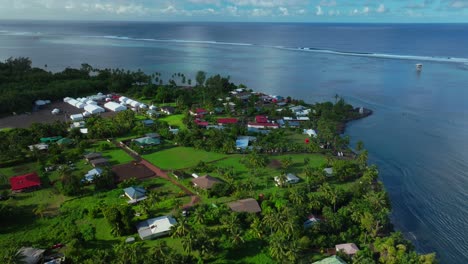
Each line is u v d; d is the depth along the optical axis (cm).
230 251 7350
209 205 8862
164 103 19425
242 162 11750
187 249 6956
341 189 9519
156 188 9962
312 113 17350
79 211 8669
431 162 12556
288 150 12900
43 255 7038
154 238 7731
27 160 11644
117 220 7769
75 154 11812
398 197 10250
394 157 12962
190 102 18850
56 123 14538
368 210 8300
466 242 8356
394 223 8988
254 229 7800
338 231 8038
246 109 17988
